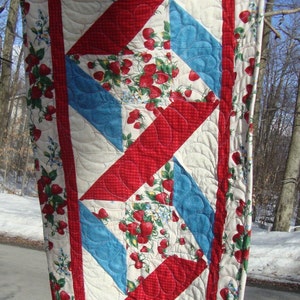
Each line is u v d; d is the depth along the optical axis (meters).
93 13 1.57
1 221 6.94
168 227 1.57
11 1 10.80
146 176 1.58
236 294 1.44
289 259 5.13
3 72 11.53
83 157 1.63
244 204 1.42
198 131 1.50
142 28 1.54
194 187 1.52
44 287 4.10
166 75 1.54
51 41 1.61
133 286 1.62
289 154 7.70
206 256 1.50
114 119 1.60
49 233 1.68
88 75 1.60
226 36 1.44
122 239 1.62
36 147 1.67
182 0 1.49
